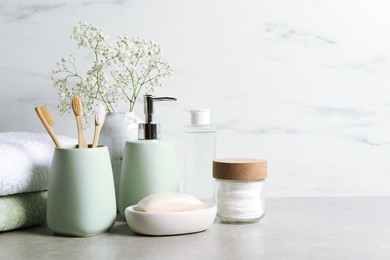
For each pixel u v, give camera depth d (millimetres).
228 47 1229
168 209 867
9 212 879
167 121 1236
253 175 933
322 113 1253
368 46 1246
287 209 1085
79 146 897
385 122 1261
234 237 860
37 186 917
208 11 1223
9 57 1217
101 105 908
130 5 1216
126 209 885
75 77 1219
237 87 1236
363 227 928
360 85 1251
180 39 1225
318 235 873
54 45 1217
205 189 1059
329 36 1240
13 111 1226
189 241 837
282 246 807
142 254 768
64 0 1211
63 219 858
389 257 751
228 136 1245
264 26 1230
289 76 1242
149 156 955
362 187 1274
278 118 1247
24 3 1209
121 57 1041
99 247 808
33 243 837
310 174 1265
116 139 1029
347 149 1264
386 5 1244
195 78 1231
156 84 1211
